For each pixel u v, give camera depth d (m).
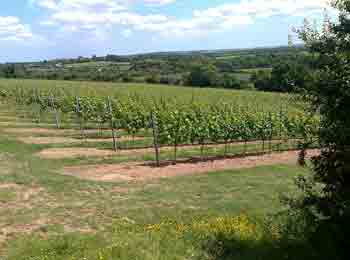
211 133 19.44
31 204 10.78
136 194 12.48
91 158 18.19
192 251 7.66
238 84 73.88
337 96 7.30
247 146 23.05
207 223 9.38
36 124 28.48
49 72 103.25
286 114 22.34
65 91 43.41
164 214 10.60
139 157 18.78
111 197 12.04
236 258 7.53
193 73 81.56
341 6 7.34
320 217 8.86
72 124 29.09
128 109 25.53
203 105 27.73
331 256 7.77
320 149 7.86
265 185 13.94
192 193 12.81
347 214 7.59
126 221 9.98
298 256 7.84
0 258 7.35
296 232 8.66
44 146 20.31
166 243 7.90
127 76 90.25
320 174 7.83
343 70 7.27
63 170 15.77
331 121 7.46
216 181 14.43
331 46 7.42
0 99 41.09
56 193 11.94
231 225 9.17
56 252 7.50
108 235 8.44
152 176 15.18
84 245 7.76
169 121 18.47
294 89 7.75
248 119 20.58
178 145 22.47
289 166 17.28
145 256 7.12
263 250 7.95
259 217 10.04
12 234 8.70
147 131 23.67
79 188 12.70
